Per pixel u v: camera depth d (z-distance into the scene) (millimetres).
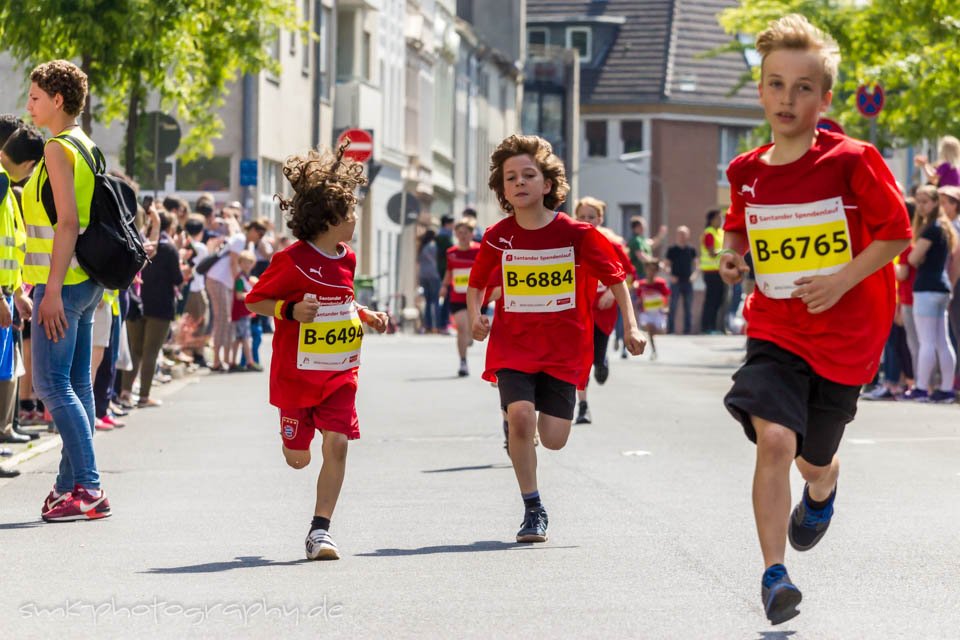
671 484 25859
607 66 191750
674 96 188500
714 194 190750
